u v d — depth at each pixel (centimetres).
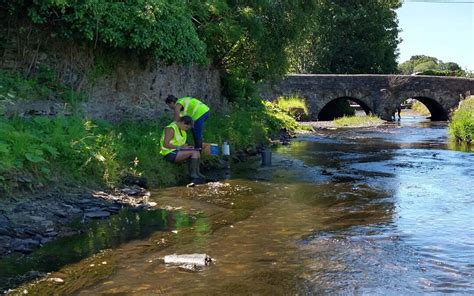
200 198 859
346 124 3288
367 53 5156
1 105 848
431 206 816
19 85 961
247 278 496
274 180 1055
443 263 540
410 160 1416
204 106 1077
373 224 700
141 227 673
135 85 1267
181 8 1265
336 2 5228
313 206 812
